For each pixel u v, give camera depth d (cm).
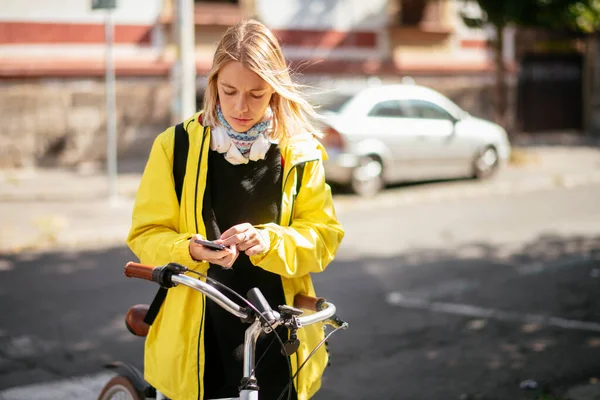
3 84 1425
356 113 1221
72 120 1491
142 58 1566
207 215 252
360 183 1223
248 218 255
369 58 1906
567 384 480
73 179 1341
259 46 238
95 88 1509
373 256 855
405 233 982
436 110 1339
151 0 1572
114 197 1133
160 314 261
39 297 695
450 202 1239
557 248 882
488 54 2119
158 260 244
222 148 250
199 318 249
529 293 697
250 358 230
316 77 1803
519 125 2253
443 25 2019
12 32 1441
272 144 257
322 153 266
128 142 1551
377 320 623
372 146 1225
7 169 1436
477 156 1409
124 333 600
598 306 653
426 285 731
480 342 567
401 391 476
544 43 2247
